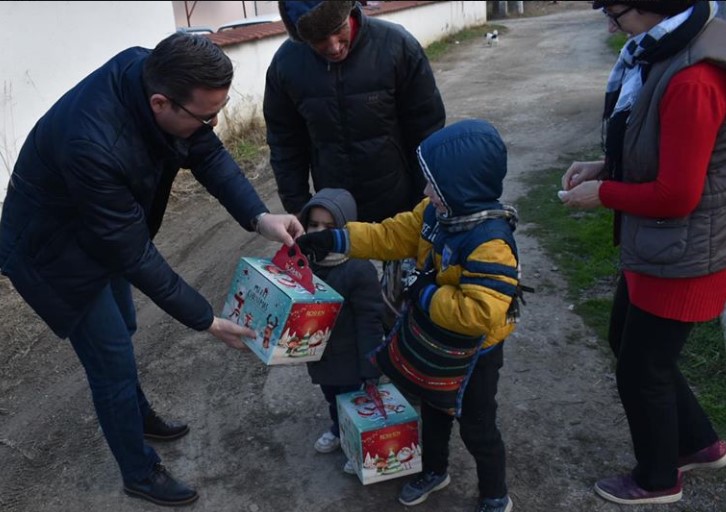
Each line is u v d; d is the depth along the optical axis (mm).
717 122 2031
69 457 3148
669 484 2631
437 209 2309
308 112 2961
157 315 4410
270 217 2660
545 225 5414
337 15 2514
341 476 2938
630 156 2229
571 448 3010
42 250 2340
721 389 3270
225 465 3045
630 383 2498
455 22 19766
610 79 2438
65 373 3830
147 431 3178
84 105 2154
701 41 2027
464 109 10031
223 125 8203
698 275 2234
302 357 2500
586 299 4250
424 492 2740
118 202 2186
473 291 2146
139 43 7117
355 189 3057
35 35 5910
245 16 15172
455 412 2393
